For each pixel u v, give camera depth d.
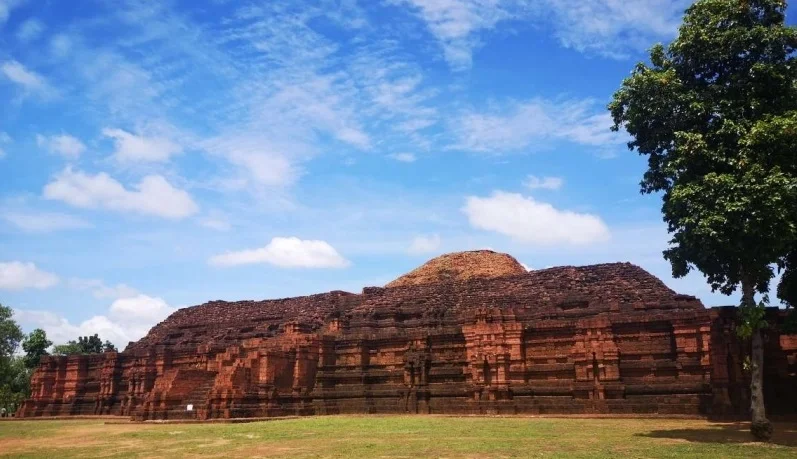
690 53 29.12
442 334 49.97
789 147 25.56
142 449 26.61
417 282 76.50
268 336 67.06
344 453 22.94
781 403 36.72
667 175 28.50
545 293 54.34
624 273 53.78
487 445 24.25
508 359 45.38
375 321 57.12
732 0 28.25
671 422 34.34
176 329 79.50
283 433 31.48
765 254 25.70
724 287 30.00
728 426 31.28
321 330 60.03
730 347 37.34
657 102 28.88
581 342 43.25
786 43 27.73
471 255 80.56
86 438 33.00
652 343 41.50
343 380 52.38
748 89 27.86
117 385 68.12
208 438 30.36
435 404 47.78
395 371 51.31
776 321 37.72
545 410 42.72
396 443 25.64
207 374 51.69
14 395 83.94
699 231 25.52
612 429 30.09
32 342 94.88
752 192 24.84
